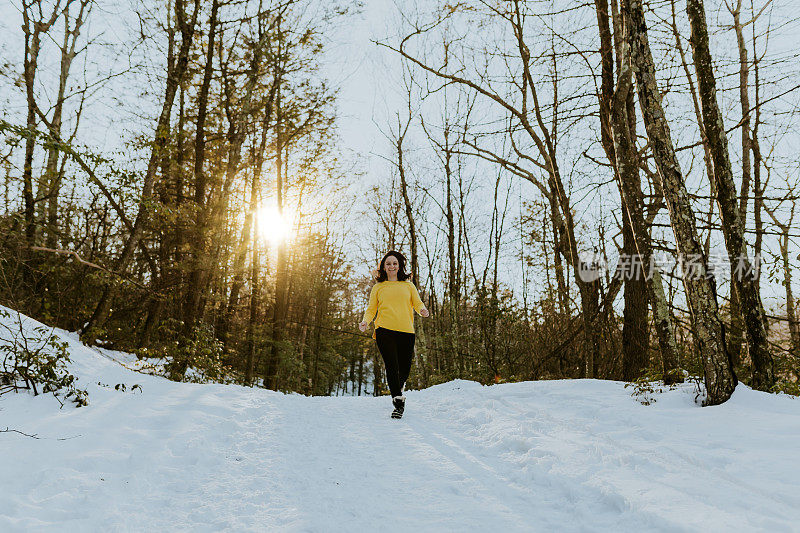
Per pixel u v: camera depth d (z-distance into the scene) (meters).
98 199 9.62
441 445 4.02
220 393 6.44
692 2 5.70
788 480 2.45
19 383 4.80
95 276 8.60
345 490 3.00
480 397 6.05
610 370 8.88
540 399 5.45
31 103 11.02
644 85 4.77
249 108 13.86
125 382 6.07
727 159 5.64
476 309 12.38
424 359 16.23
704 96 5.70
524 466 3.32
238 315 18.55
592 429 3.94
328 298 28.77
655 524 2.21
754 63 8.24
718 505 2.31
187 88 13.71
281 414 5.50
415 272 17.44
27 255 9.21
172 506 2.79
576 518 2.44
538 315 11.43
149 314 11.45
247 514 2.65
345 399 6.99
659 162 4.67
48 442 3.55
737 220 5.57
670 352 5.64
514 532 2.32
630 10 4.86
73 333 9.51
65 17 14.18
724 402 4.16
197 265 10.34
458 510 2.62
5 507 2.52
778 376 5.75
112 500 2.76
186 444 3.90
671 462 2.97
